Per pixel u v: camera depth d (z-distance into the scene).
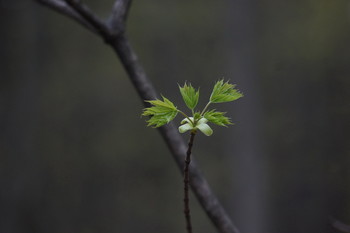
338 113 6.70
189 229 0.87
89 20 1.12
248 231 6.93
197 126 0.84
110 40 1.12
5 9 7.76
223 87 0.85
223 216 1.10
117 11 1.13
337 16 6.93
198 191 1.10
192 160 1.11
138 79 1.12
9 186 7.72
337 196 6.43
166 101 0.85
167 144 1.12
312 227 6.60
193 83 7.16
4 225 7.54
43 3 1.17
